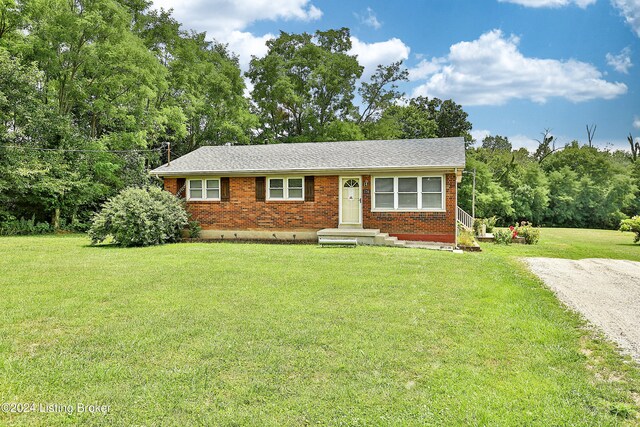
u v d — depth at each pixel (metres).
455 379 4.00
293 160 17.67
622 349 4.80
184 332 5.31
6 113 21.06
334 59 35.47
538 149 54.22
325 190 16.70
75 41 22.53
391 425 3.22
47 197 23.38
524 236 19.22
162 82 25.36
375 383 3.91
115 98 24.30
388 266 10.32
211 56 33.72
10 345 4.85
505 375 4.11
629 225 19.92
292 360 4.44
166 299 7.00
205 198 18.08
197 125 33.06
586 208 38.44
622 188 38.16
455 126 48.12
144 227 15.19
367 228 16.22
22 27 22.17
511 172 39.75
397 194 15.93
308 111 36.06
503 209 35.31
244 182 17.58
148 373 4.12
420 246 15.08
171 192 18.33
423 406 3.50
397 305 6.63
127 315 6.08
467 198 33.44
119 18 23.19
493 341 5.02
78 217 25.33
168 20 30.08
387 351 4.69
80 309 6.38
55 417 3.33
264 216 17.41
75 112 26.52
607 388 3.85
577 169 40.97
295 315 6.05
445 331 5.37
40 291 7.60
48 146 22.78
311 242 16.56
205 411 3.43
